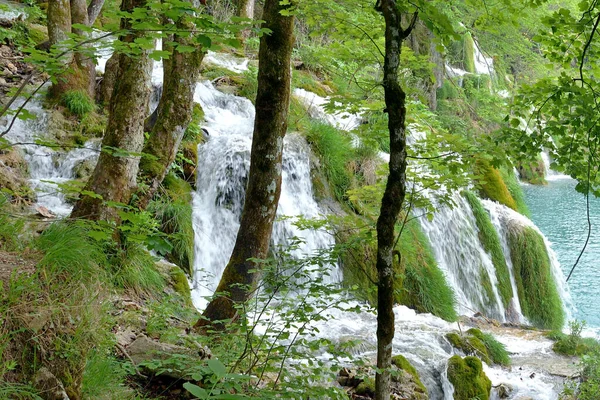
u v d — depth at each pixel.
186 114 6.46
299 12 4.96
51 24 9.21
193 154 9.00
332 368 4.02
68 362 3.11
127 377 3.92
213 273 8.31
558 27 4.57
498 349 8.12
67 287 3.44
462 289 11.33
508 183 16.23
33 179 7.85
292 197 9.60
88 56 3.03
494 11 5.07
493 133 4.73
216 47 2.76
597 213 17.69
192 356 4.09
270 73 5.30
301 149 10.19
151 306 5.18
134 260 6.04
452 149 4.75
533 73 17.56
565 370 7.80
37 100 9.15
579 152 4.64
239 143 9.39
